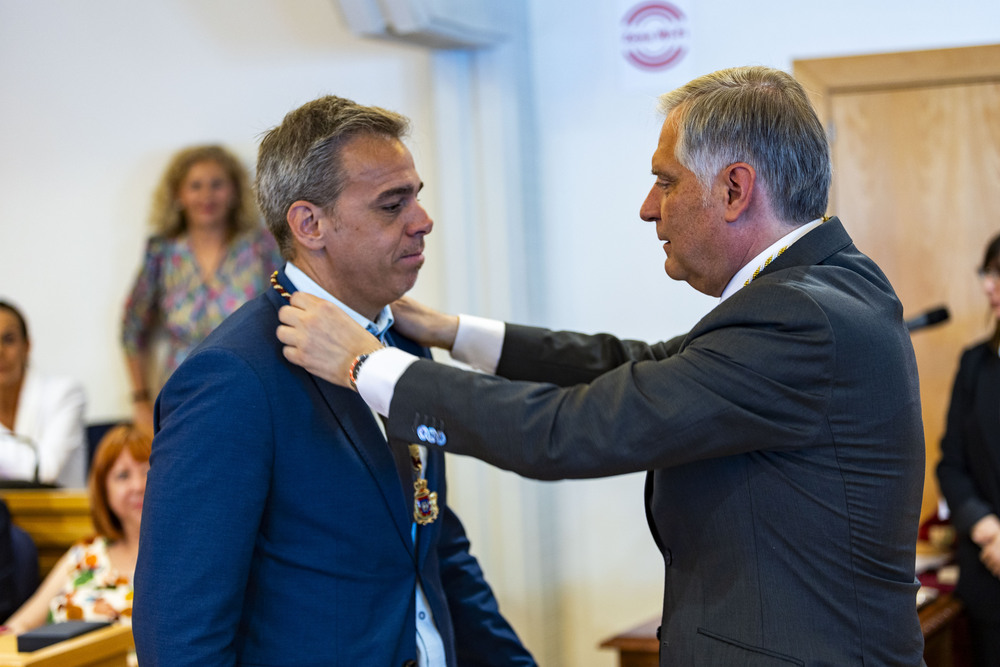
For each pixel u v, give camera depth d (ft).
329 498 5.22
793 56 13.24
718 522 4.99
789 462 4.85
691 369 4.82
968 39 12.85
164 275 15.48
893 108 13.28
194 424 4.92
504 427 4.93
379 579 5.38
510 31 13.15
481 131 13.21
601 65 13.57
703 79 5.30
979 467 10.50
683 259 5.29
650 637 9.58
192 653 4.73
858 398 4.77
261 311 5.42
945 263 13.43
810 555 4.82
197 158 14.97
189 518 4.83
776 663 4.75
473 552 13.39
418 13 11.55
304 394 5.24
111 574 9.55
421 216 5.44
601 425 4.83
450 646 5.77
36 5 16.21
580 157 13.73
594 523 13.76
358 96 14.55
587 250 13.78
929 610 9.70
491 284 13.32
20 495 11.32
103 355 16.37
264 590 5.19
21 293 16.66
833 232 5.16
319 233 5.38
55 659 6.77
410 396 5.09
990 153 13.05
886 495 4.85
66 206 16.35
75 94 16.16
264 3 15.02
